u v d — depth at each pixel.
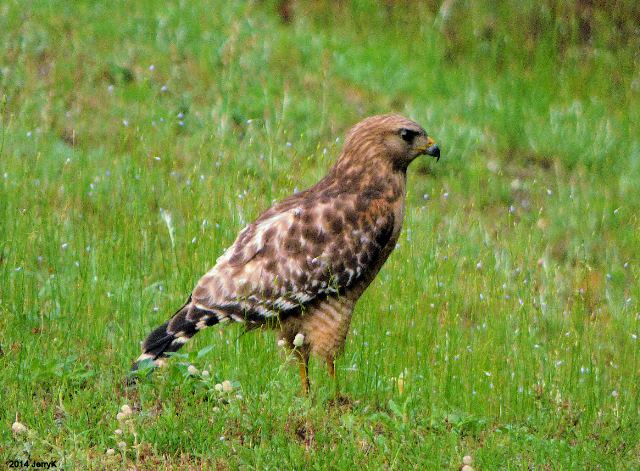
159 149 16.09
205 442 8.36
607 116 21.09
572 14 23.05
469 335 11.88
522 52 22.61
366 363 10.63
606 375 11.12
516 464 8.51
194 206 12.88
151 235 13.09
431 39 22.78
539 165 19.39
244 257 9.71
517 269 12.80
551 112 20.75
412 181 17.39
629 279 15.10
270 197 13.35
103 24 20.66
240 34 21.30
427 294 12.02
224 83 19.27
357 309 11.65
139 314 11.18
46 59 19.16
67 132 16.92
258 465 7.99
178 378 9.27
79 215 13.64
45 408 8.84
